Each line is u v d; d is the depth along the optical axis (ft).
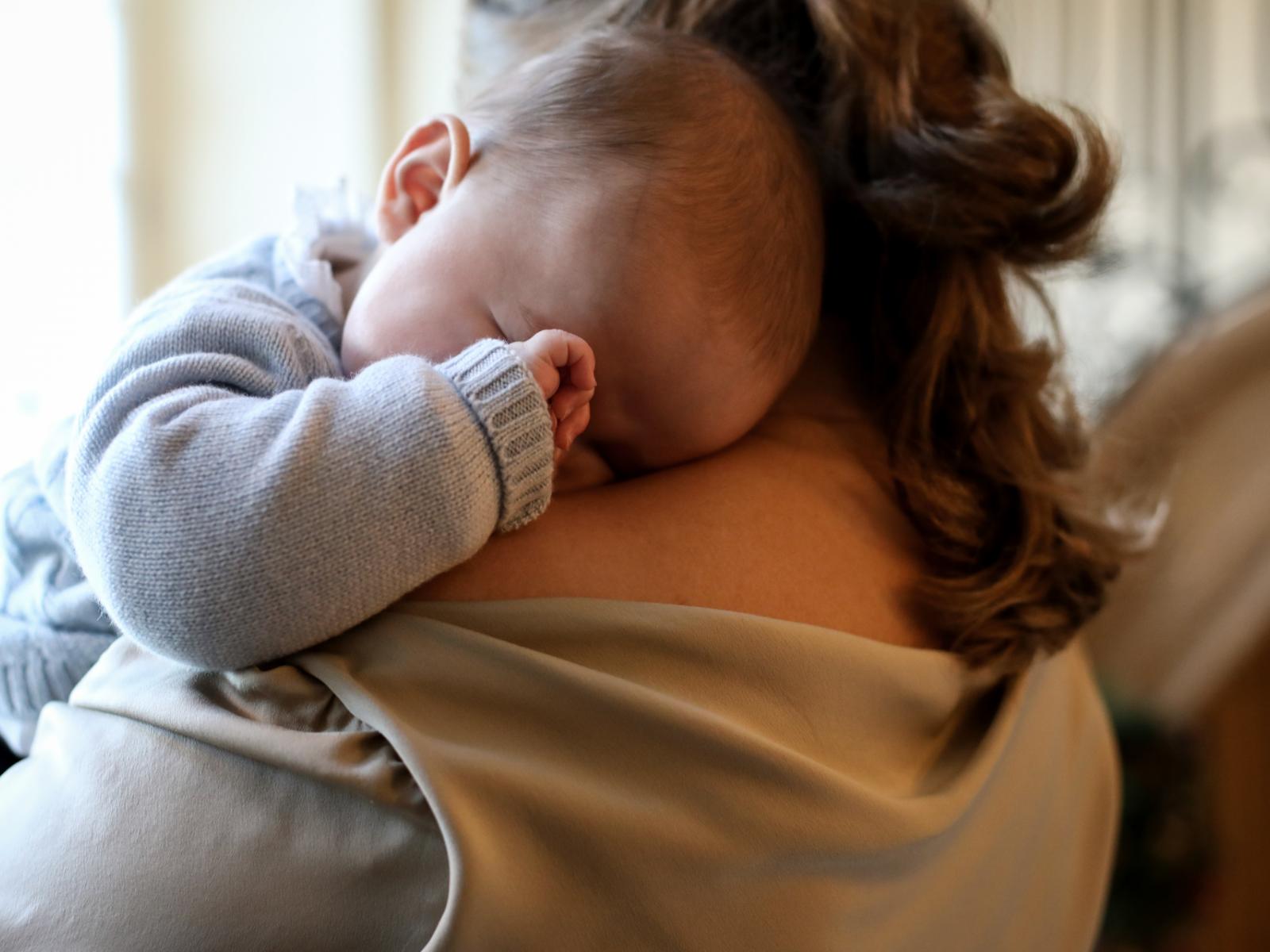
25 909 1.73
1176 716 8.04
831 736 2.01
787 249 2.59
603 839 1.74
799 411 2.76
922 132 2.64
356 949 1.68
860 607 2.25
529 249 2.39
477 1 3.36
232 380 2.17
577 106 2.52
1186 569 7.80
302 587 1.83
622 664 1.93
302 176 7.29
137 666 2.02
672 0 3.07
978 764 2.20
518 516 2.05
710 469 2.42
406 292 2.45
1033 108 2.63
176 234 6.92
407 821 1.72
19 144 6.23
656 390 2.41
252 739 1.76
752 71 2.89
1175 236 8.66
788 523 2.31
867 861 1.91
